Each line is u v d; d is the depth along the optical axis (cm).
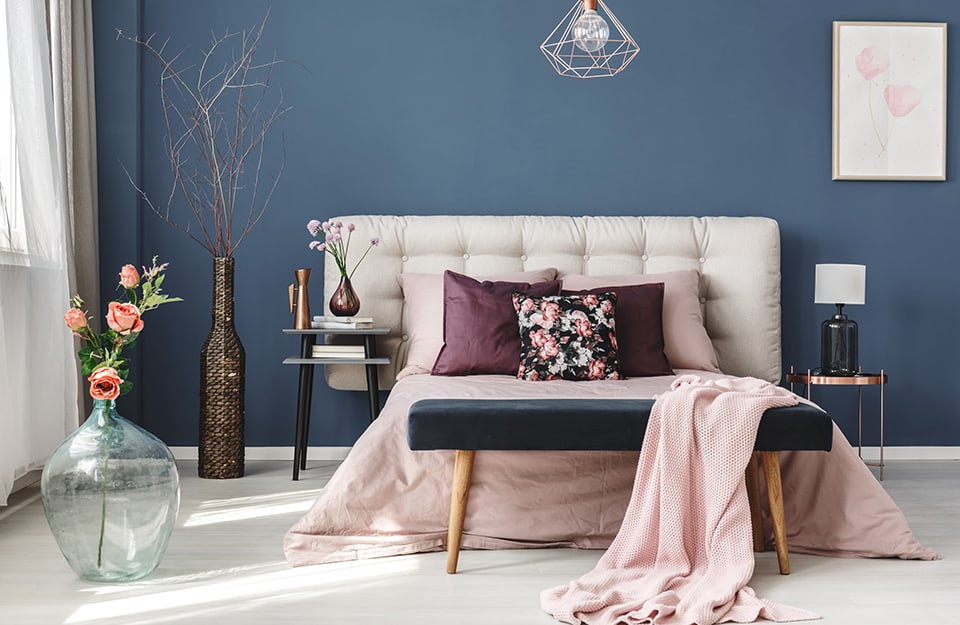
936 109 499
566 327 391
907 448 502
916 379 503
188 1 485
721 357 469
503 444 281
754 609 245
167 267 486
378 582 274
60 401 382
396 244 469
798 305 501
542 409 283
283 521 353
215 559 299
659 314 423
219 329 445
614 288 424
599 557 303
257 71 488
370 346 452
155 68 484
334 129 491
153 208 485
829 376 457
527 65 495
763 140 500
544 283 427
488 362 405
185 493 405
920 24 497
